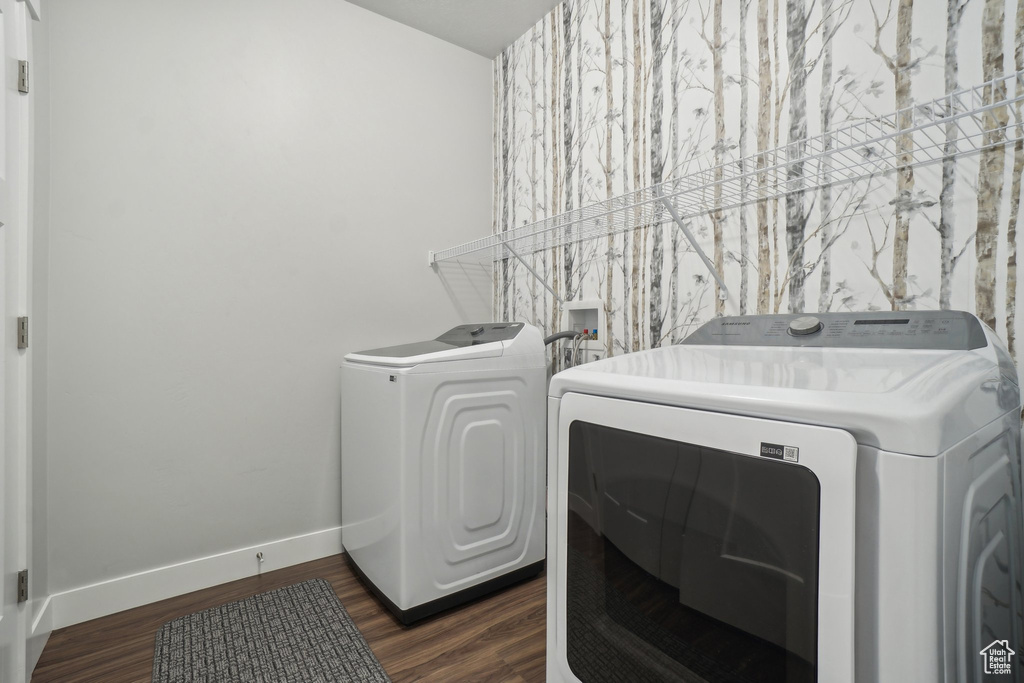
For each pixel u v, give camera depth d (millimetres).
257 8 2059
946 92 1114
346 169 2289
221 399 1975
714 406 793
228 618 1689
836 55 1309
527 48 2510
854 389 702
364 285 2342
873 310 1249
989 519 802
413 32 2504
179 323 1882
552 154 2328
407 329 2479
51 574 1637
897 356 966
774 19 1452
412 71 2500
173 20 1865
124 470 1775
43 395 1583
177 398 1879
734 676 775
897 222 1201
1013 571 926
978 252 1074
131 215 1782
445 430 1711
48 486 1631
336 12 2264
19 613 1349
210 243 1945
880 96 1225
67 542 1667
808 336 1192
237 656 1482
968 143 1082
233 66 1999
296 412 2154
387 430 1706
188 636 1584
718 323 1420
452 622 1666
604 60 2041
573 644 1062
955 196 1106
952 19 1103
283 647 1525
